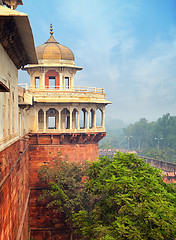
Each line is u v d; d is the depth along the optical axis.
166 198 20.52
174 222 17.62
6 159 14.09
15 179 17.91
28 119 32.69
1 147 12.92
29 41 16.61
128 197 20.16
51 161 35.16
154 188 20.20
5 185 13.54
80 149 36.56
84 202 31.75
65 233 34.25
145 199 19.11
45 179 33.47
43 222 34.34
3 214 12.92
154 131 124.12
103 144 140.88
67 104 35.53
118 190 20.64
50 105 35.25
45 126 35.09
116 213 21.86
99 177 23.47
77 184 32.72
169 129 117.56
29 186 34.56
